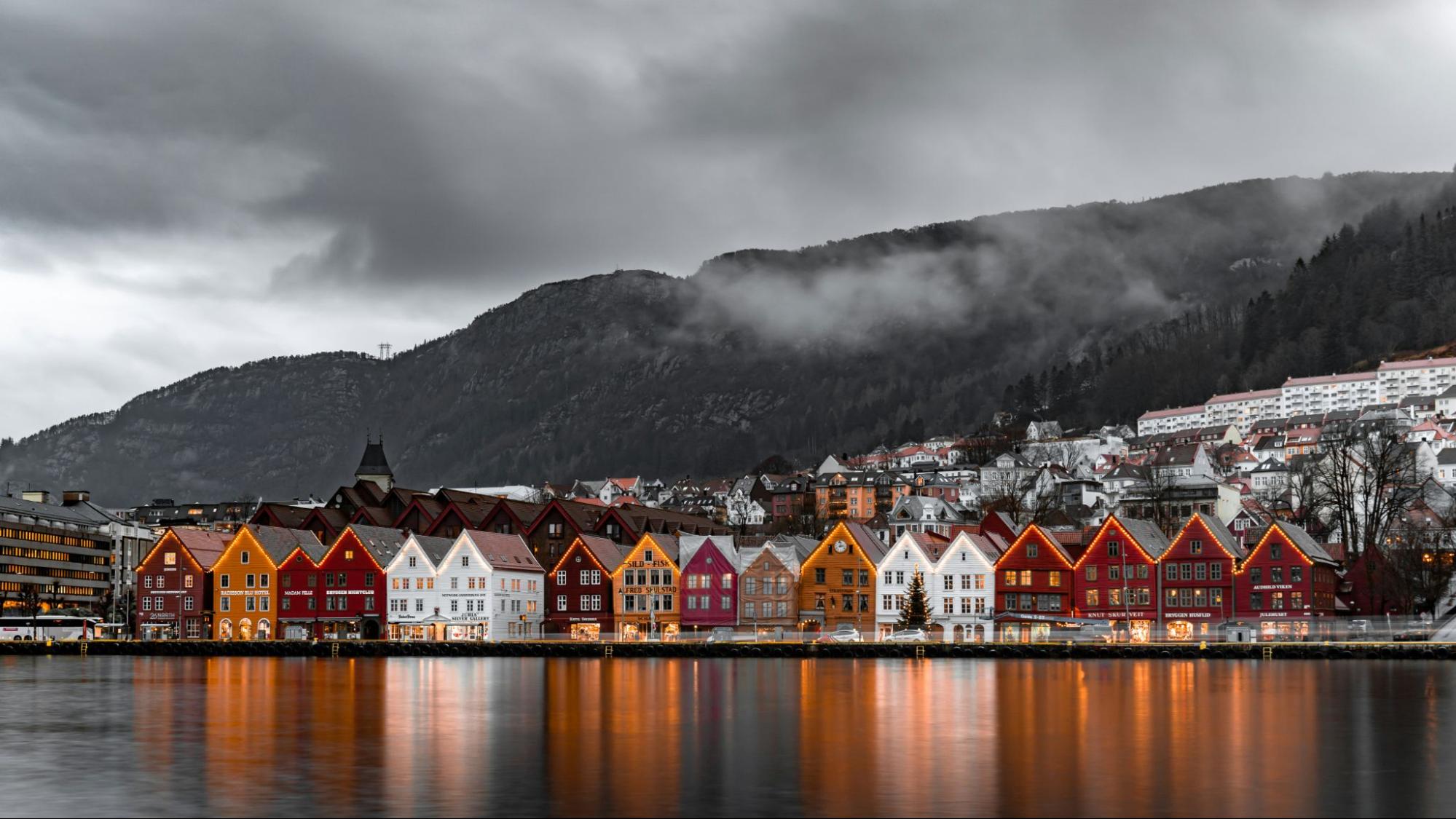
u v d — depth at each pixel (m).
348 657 189.50
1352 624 182.88
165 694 123.94
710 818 63.66
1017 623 192.25
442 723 98.25
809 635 193.25
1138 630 189.75
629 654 185.00
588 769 76.62
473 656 189.12
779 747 84.88
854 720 98.62
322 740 89.50
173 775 75.81
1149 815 64.19
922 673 146.62
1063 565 193.88
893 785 71.56
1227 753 81.88
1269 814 64.50
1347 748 83.69
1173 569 189.50
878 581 198.62
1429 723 95.94
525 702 113.19
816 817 63.78
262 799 68.81
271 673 154.12
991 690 121.94
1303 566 183.25
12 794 70.56
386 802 67.81
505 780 73.19
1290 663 158.88
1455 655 160.38
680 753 82.50
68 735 92.88
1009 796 68.56
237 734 92.81
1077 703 110.06
